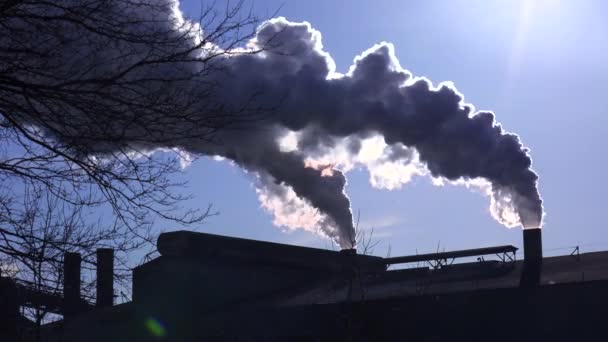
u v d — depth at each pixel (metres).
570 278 21.33
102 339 21.38
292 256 31.30
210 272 28.25
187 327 26.03
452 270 26.23
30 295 8.88
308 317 23.25
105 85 7.35
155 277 26.38
